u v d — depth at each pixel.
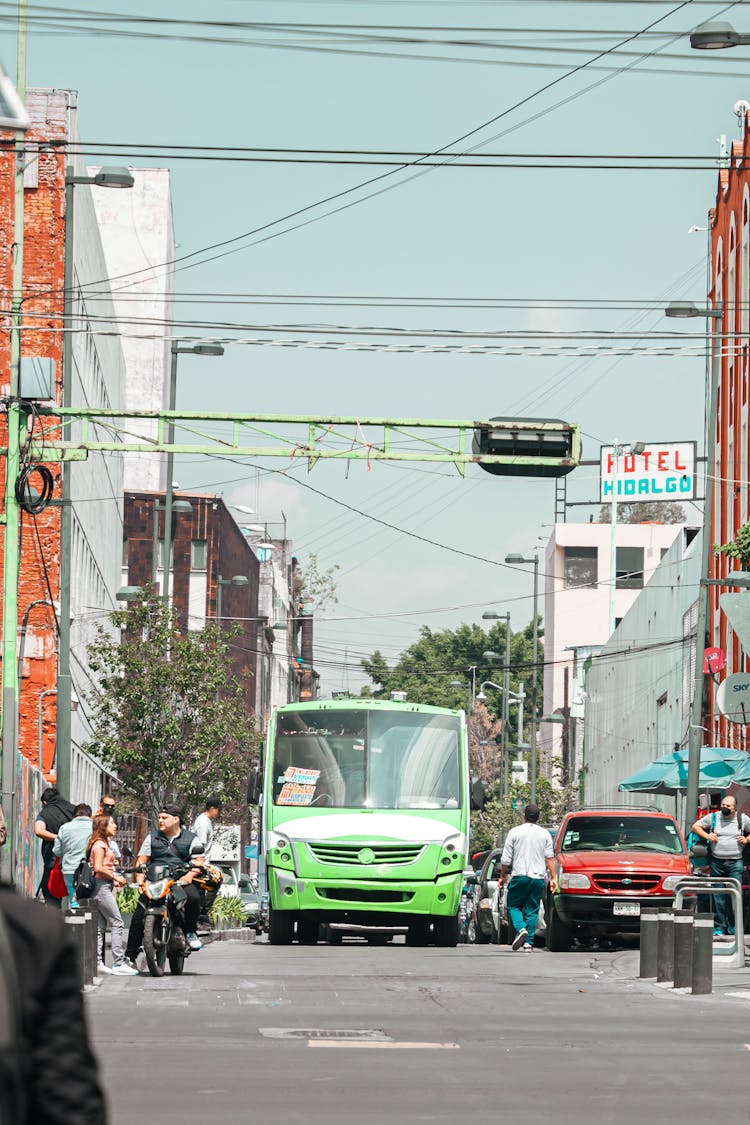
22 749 105.19
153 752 112.44
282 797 68.38
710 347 66.31
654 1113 22.55
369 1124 21.17
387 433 66.56
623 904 62.47
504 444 66.25
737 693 75.88
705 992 41.34
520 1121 21.67
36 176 107.62
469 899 112.19
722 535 125.12
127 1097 23.28
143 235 196.88
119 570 165.88
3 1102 7.36
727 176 126.62
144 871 47.97
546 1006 38.38
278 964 54.25
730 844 62.00
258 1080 25.20
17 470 66.62
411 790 68.44
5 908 7.82
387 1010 37.06
